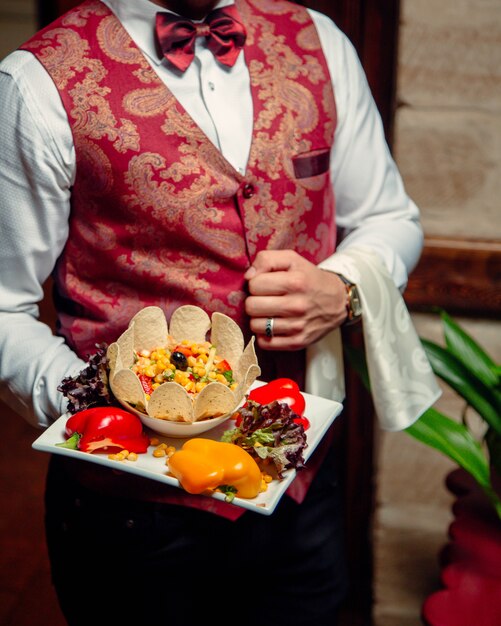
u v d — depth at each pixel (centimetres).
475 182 179
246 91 123
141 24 118
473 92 172
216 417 107
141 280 122
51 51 114
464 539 158
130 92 116
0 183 115
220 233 120
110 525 126
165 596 132
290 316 121
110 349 106
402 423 132
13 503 265
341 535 148
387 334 130
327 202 132
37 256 121
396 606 217
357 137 136
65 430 106
